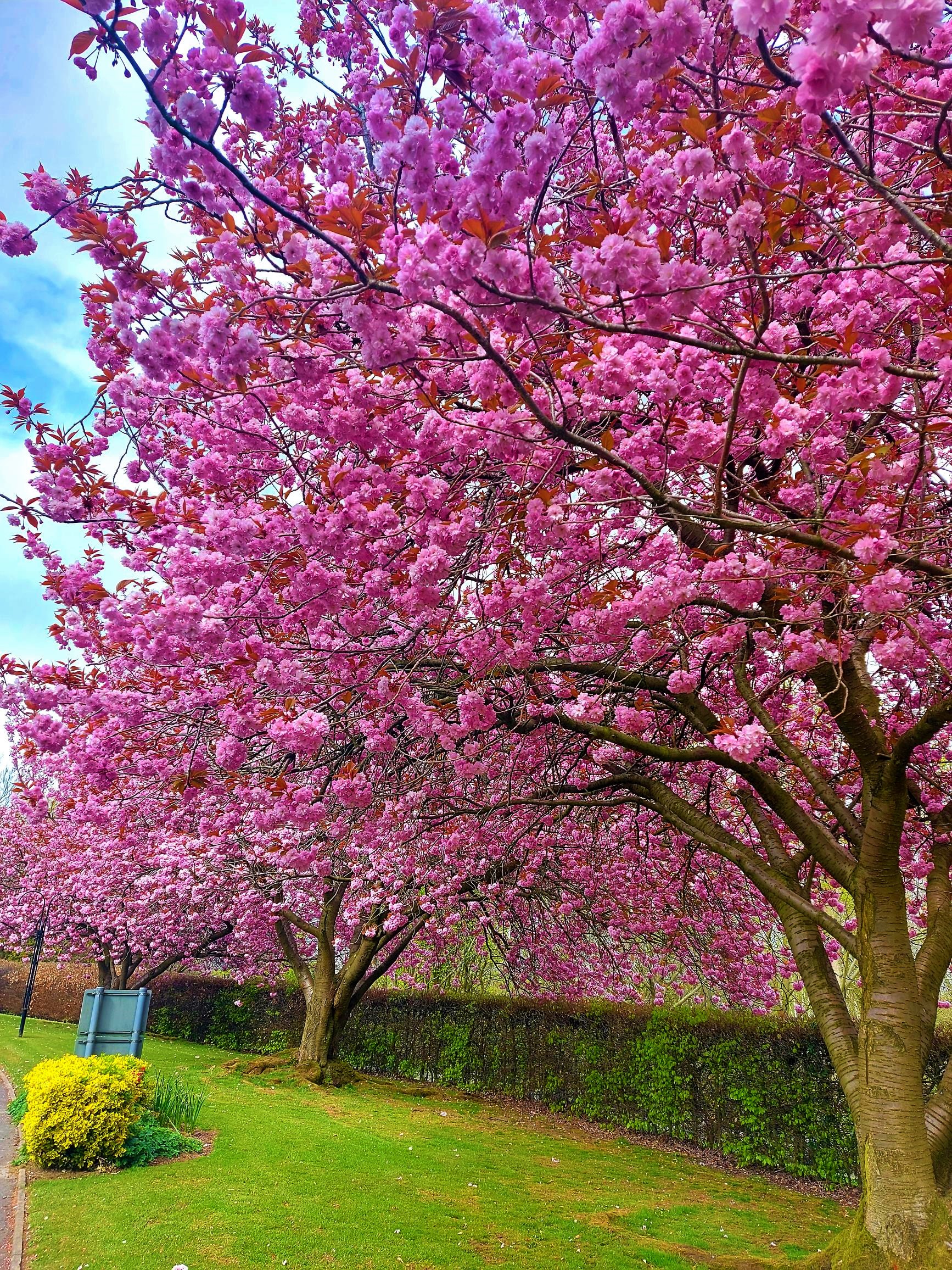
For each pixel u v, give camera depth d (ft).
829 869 15.72
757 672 20.17
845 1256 13.17
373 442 11.45
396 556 13.03
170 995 64.49
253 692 14.39
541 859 27.09
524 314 7.74
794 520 10.87
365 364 8.40
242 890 38.60
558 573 13.30
